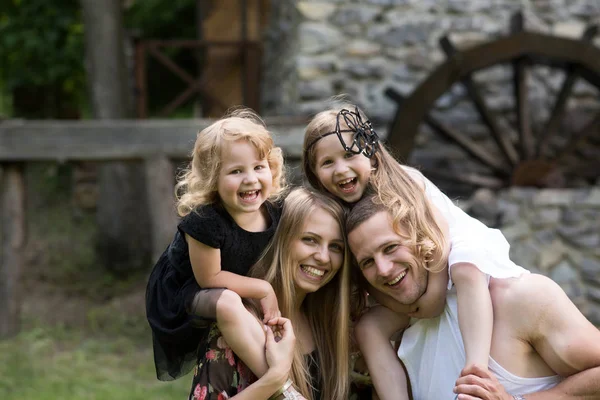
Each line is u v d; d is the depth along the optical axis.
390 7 7.14
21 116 10.51
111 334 6.30
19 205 5.97
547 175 6.85
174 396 4.68
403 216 2.15
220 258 2.18
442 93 6.45
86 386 4.86
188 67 12.73
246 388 2.09
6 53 9.55
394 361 2.32
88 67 7.73
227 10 7.99
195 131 5.88
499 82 7.49
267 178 2.14
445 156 7.38
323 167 2.28
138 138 5.84
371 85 7.08
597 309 6.50
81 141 5.80
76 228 9.05
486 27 7.29
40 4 9.34
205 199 2.15
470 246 2.19
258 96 7.91
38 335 6.01
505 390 2.09
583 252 6.54
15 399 4.59
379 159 2.30
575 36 7.49
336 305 2.32
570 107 7.67
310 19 7.01
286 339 2.12
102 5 7.64
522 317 2.15
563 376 2.16
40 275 7.79
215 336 2.18
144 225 8.04
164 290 2.31
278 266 2.24
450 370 2.22
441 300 2.23
